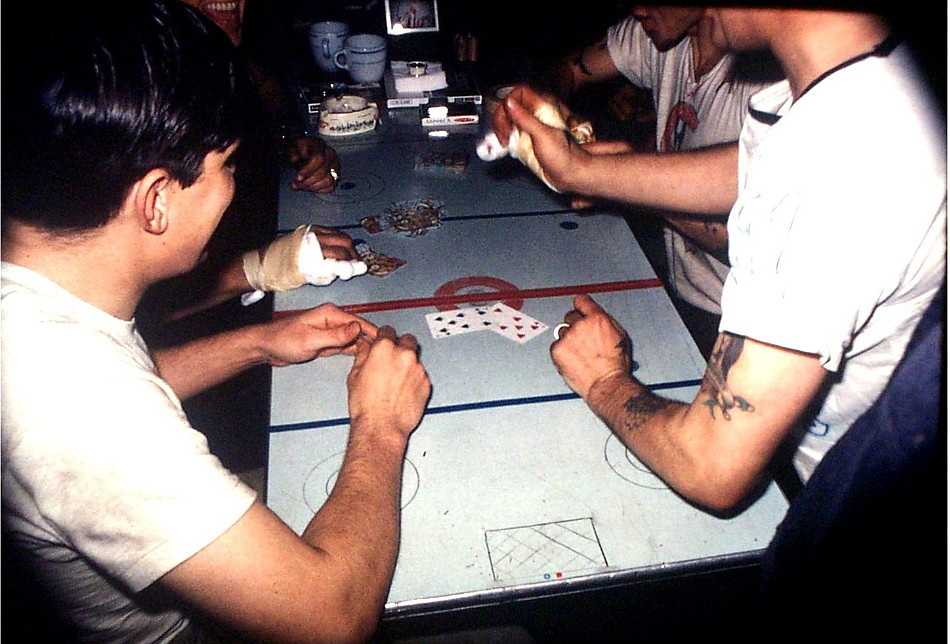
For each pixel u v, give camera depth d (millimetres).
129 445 872
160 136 883
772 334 969
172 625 1212
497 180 2113
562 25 4145
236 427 2207
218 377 1490
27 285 916
